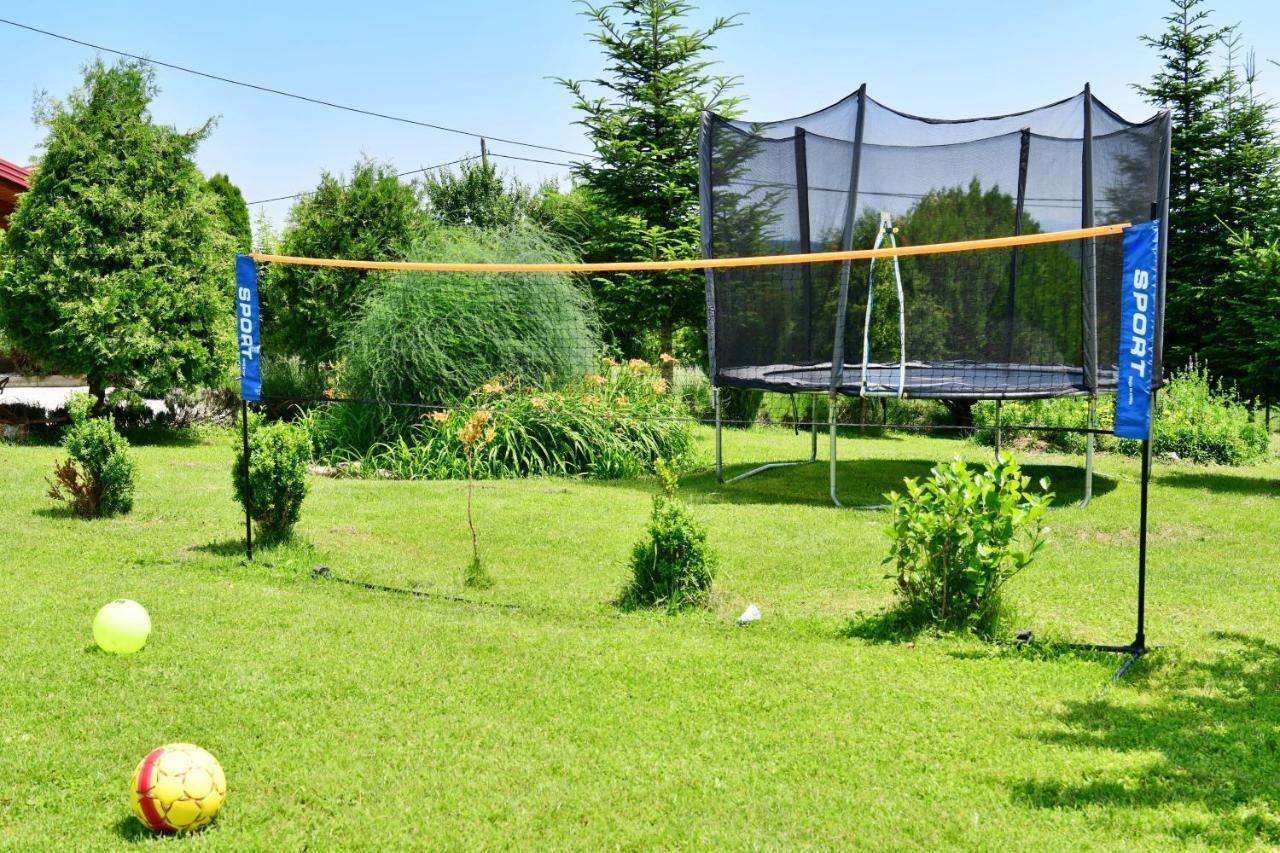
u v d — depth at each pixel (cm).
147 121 1428
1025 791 365
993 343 1016
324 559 737
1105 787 368
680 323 2022
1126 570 719
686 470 1243
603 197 2042
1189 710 448
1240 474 1264
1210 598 641
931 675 491
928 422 1841
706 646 534
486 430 1149
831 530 862
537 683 473
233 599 615
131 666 488
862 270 1020
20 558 710
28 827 333
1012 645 539
